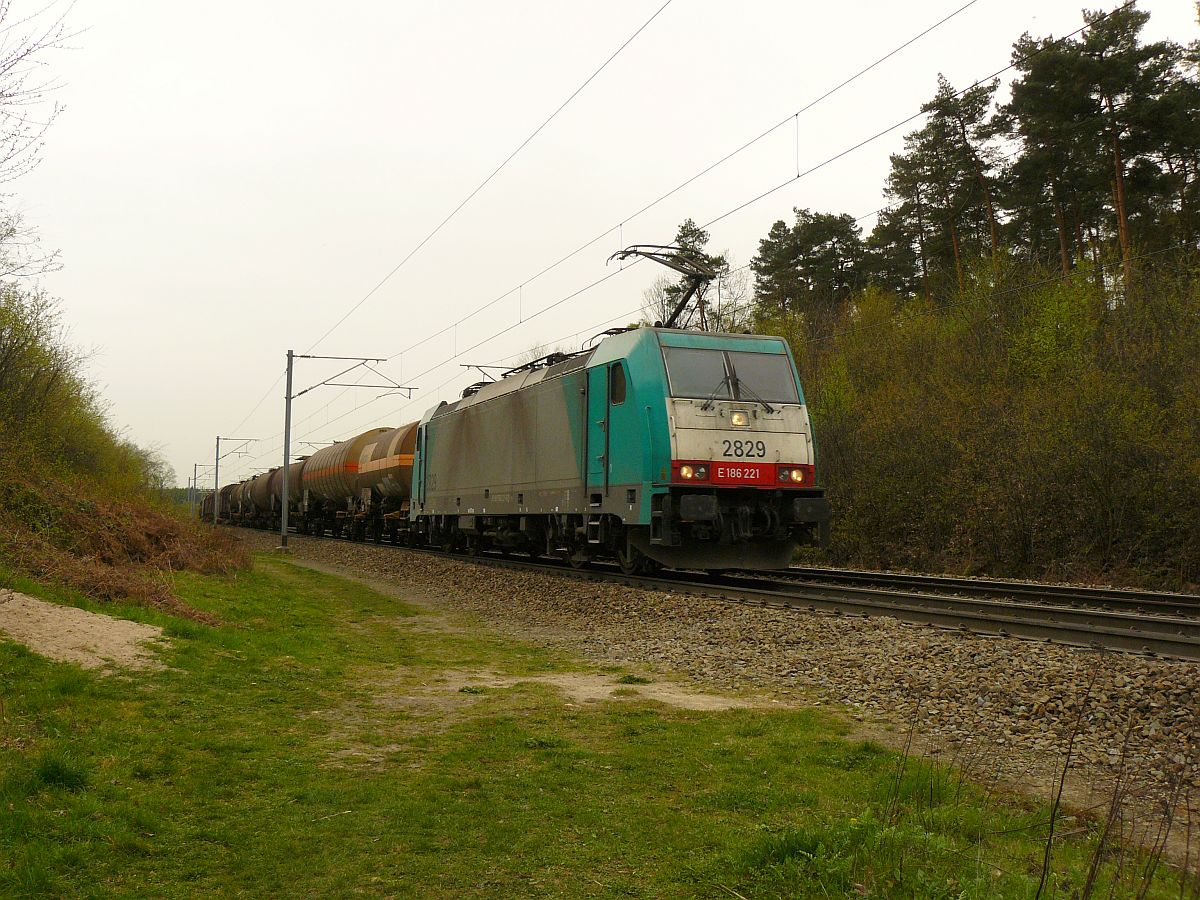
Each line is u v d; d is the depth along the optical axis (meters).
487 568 20.80
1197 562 18.98
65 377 22.91
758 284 45.19
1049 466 21.66
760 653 10.57
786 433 15.70
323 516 46.59
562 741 7.27
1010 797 6.00
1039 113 28.22
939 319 31.27
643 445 15.20
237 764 6.39
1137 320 22.27
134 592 12.70
